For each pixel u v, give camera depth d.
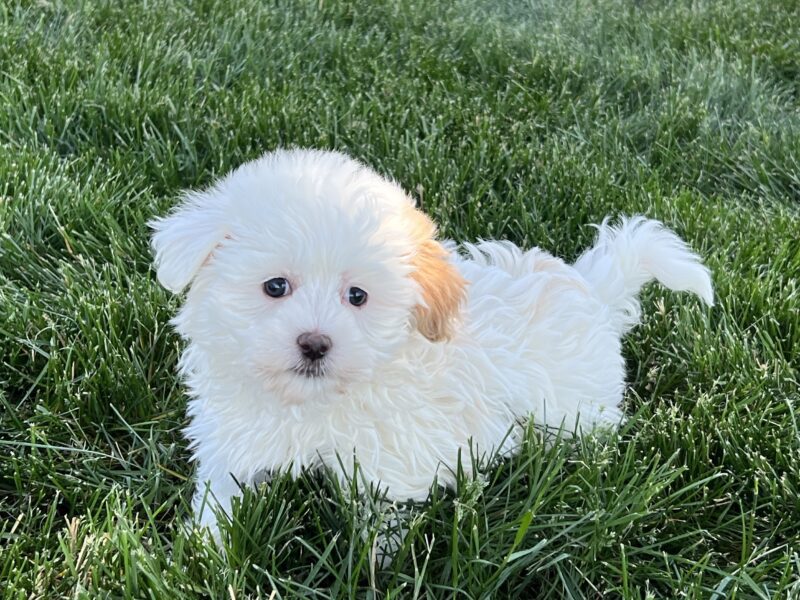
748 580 0.31
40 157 0.54
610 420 0.38
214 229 0.29
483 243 0.41
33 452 0.36
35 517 0.33
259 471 0.35
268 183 0.30
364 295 0.28
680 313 0.46
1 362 0.40
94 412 0.39
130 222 0.51
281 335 0.28
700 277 0.39
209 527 0.33
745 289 0.47
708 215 0.55
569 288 0.38
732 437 0.38
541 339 0.36
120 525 0.31
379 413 0.31
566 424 0.37
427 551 0.32
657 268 0.41
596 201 0.55
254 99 0.65
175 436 0.39
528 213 0.54
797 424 0.40
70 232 0.49
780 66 0.82
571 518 0.34
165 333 0.42
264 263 0.28
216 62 0.72
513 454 0.36
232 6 0.83
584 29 0.91
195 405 0.35
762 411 0.40
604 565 0.33
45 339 0.42
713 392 0.41
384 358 0.29
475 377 0.33
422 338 0.31
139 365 0.41
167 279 0.29
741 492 0.37
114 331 0.41
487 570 0.32
